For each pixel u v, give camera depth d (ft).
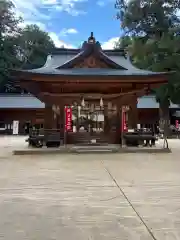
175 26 98.17
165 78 50.96
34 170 30.45
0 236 12.18
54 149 48.52
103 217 14.66
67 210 15.92
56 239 11.86
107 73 51.72
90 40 55.11
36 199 18.37
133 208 16.21
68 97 55.98
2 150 53.01
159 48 93.15
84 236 12.17
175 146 60.75
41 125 132.05
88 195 19.34
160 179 25.12
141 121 132.16
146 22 100.53
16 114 132.26
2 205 16.99
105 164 34.83
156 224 13.58
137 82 53.47
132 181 24.22
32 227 13.28
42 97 57.16
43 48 175.52
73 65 54.65
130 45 101.40
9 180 24.91
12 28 155.02
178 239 11.81
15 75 47.98
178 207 16.42
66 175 27.30
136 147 52.16
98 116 58.95
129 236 12.14
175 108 132.46
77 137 58.23
